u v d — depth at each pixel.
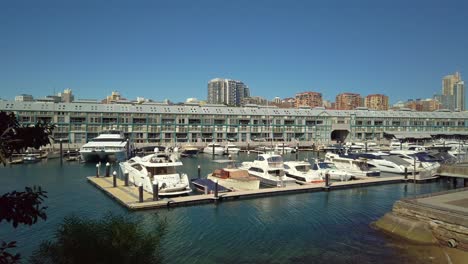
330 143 114.12
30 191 6.61
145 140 98.00
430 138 124.31
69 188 41.00
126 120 95.56
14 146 6.72
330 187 40.94
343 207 33.12
